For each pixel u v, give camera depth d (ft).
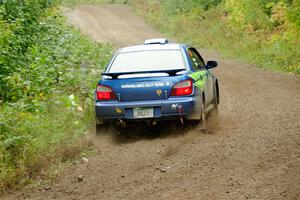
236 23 136.87
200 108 42.60
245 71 89.86
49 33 76.74
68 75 56.13
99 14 209.46
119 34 163.63
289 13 105.91
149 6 219.82
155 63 43.78
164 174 32.42
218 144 38.58
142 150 39.09
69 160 37.14
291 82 74.64
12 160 35.40
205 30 148.15
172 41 146.61
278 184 28.53
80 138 41.09
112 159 37.11
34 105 45.19
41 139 37.83
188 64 43.78
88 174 33.96
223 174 31.27
